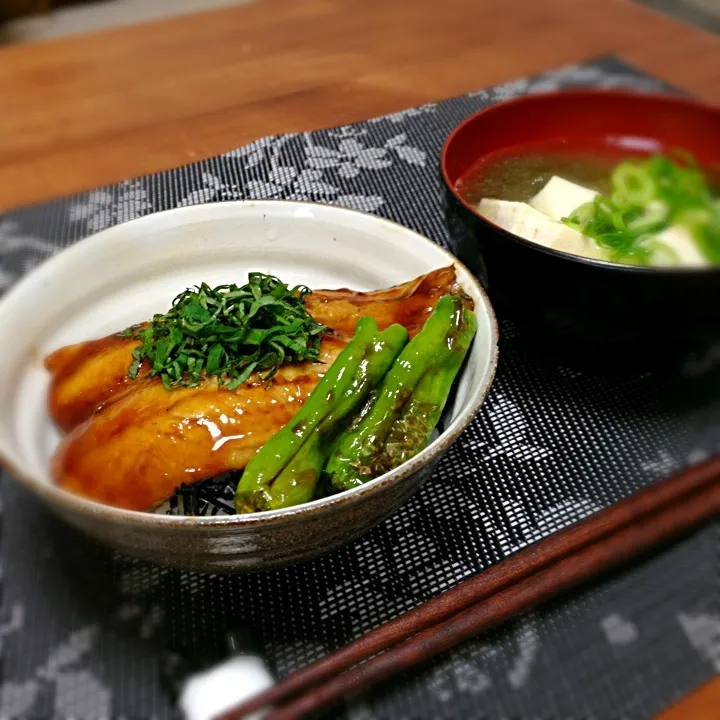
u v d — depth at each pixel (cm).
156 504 29
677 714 26
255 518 25
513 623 28
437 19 61
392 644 27
